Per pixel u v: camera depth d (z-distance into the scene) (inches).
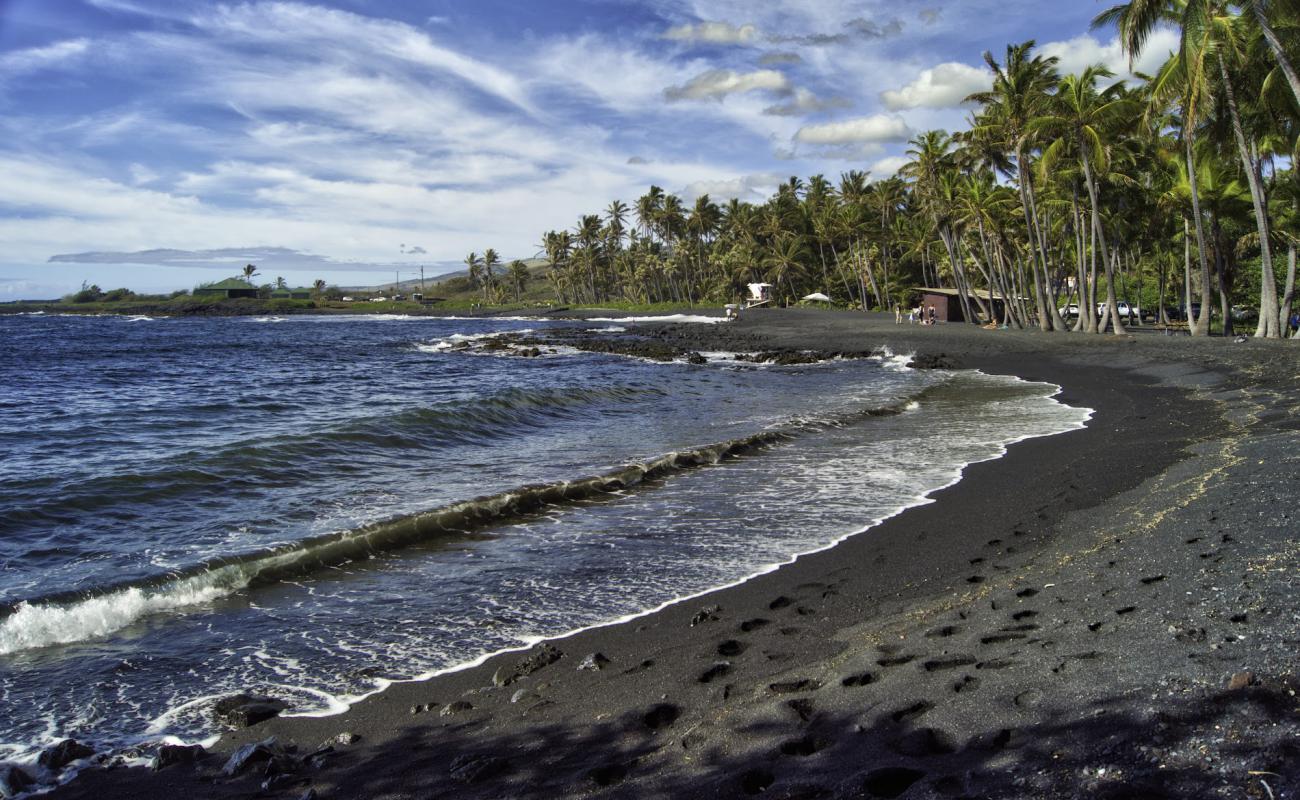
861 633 217.5
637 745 159.9
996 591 239.9
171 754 169.3
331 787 152.8
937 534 335.3
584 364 1401.3
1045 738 134.5
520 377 1144.2
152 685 209.9
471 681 209.2
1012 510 366.9
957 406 787.4
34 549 324.2
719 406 806.5
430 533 358.0
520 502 402.9
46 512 374.0
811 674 186.4
